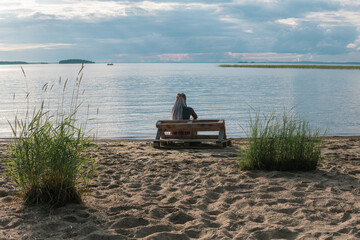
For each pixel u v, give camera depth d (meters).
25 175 4.11
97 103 22.09
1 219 3.62
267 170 6.00
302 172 5.85
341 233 3.36
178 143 9.36
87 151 7.79
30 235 3.28
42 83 44.81
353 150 8.02
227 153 7.85
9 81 50.50
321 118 15.85
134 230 3.43
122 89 34.44
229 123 14.76
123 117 16.34
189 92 31.05
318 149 6.21
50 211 3.89
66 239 3.23
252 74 77.75
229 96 27.28
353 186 4.98
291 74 76.69
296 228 3.53
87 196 4.52
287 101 23.44
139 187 5.12
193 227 3.55
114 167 6.34
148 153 7.74
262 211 4.02
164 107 20.19
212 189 4.91
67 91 31.77
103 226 3.55
